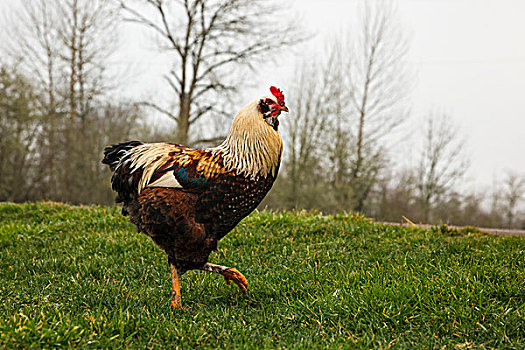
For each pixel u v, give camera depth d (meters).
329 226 7.74
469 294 4.02
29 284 5.33
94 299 4.54
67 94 22.61
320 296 4.43
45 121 20.77
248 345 3.44
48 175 21.64
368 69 27.14
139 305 4.44
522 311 3.75
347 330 3.75
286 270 5.50
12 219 9.82
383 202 26.28
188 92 25.80
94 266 6.01
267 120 4.52
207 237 4.45
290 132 25.09
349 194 23.45
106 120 22.42
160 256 6.51
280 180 24.67
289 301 4.44
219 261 6.17
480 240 6.69
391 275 4.87
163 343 3.53
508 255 5.47
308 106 25.34
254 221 8.21
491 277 4.56
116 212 9.53
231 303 4.63
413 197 27.86
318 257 6.06
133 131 21.58
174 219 4.23
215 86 24.73
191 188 4.26
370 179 24.34
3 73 19.67
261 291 4.84
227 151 4.44
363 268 5.36
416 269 5.12
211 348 3.50
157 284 5.40
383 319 3.83
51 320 3.76
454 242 6.36
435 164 29.38
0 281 5.48
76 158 21.33
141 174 4.66
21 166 20.48
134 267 6.00
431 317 3.79
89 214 9.55
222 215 4.39
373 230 7.66
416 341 3.52
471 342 3.44
